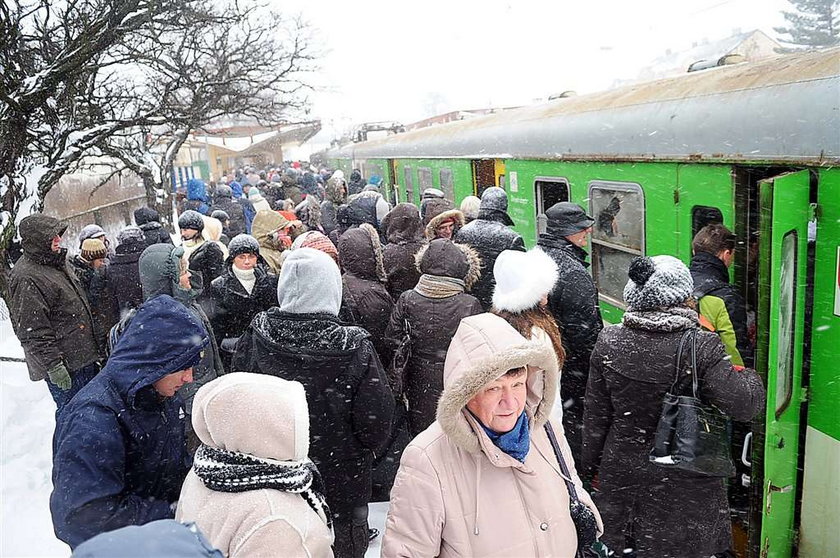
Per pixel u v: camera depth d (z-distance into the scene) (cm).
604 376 289
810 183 298
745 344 343
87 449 201
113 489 204
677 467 261
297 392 175
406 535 181
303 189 1638
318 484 185
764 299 284
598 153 494
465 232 477
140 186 2123
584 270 386
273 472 165
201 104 945
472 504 182
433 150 1006
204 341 225
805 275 302
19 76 592
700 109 380
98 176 1664
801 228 296
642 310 278
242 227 1121
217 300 424
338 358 270
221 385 169
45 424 554
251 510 158
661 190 424
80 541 199
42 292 416
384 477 400
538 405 196
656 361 268
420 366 355
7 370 676
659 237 432
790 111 309
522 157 649
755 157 332
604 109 502
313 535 162
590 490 381
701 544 276
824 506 302
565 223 395
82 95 742
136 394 215
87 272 568
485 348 179
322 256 277
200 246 534
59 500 199
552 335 294
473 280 388
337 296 281
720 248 352
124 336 218
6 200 584
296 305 272
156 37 719
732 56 435
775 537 312
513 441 185
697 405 261
